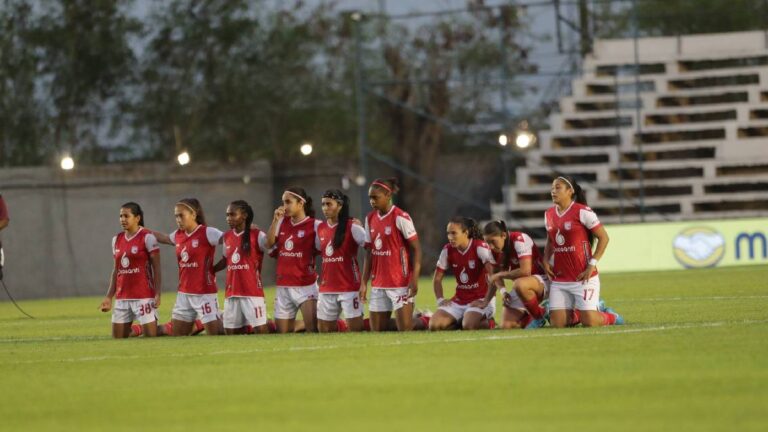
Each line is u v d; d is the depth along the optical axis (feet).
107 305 180.14
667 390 99.04
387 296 172.55
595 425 84.69
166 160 477.36
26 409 101.24
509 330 162.30
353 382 109.29
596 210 428.56
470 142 453.58
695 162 419.95
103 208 389.80
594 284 164.14
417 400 97.96
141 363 132.87
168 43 479.00
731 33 451.53
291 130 510.58
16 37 467.11
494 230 167.32
